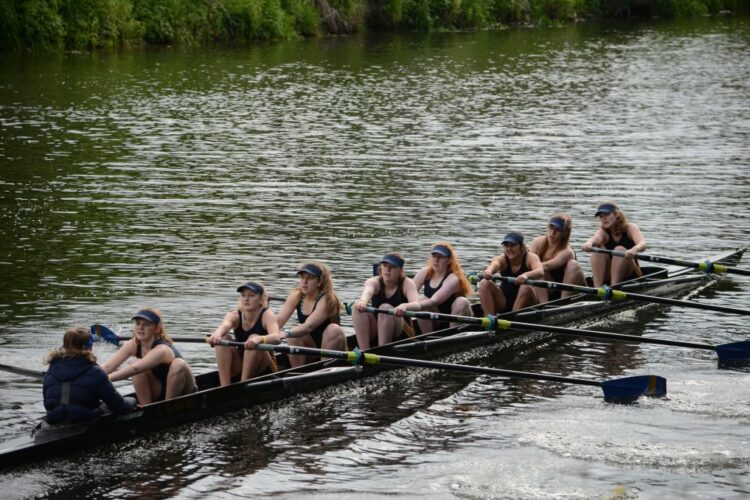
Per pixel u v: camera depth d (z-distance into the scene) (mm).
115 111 46688
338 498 12781
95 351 18000
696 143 41156
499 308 20125
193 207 29250
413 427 15164
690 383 17203
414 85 58000
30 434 13641
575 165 36312
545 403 16234
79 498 12688
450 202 30297
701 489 13109
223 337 15922
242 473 13484
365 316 17688
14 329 18766
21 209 28562
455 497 12844
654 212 29328
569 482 13266
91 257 23859
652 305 22172
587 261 24969
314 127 44094
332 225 27375
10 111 45656
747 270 22609
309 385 16297
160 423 14539
